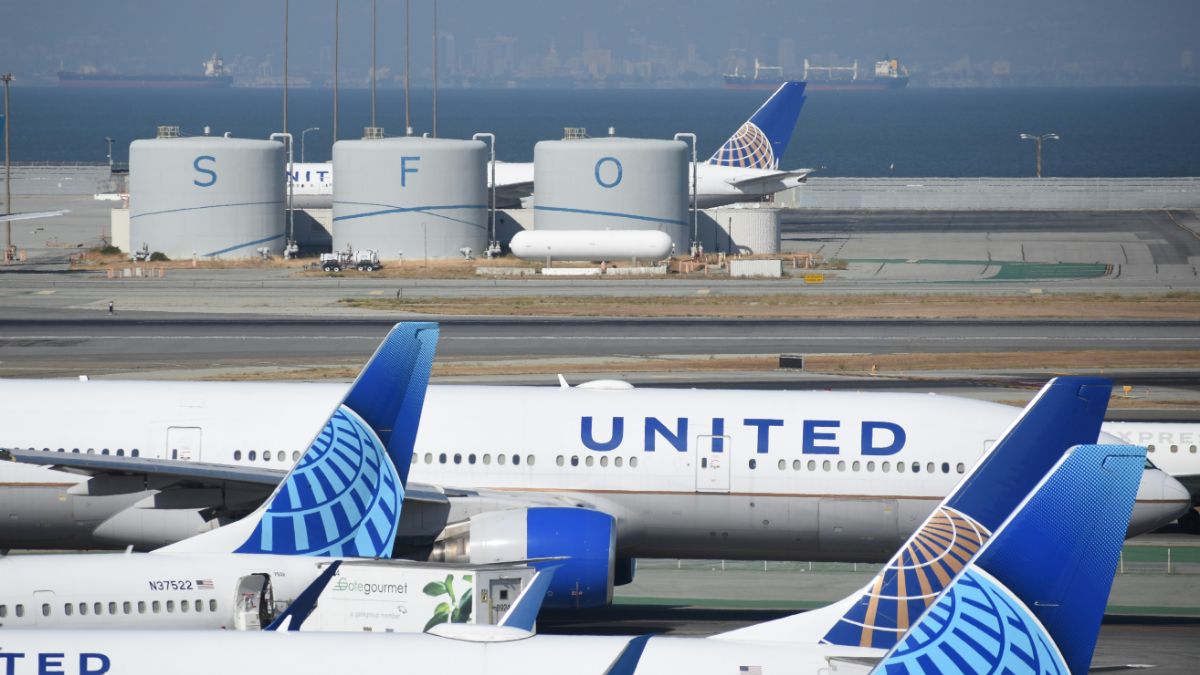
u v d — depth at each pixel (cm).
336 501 14875
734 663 10700
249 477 17288
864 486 19150
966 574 9306
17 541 19138
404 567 14400
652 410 19500
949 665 9181
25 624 13088
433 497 18062
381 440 15300
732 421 19400
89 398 19288
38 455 16112
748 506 19200
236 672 10462
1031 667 9212
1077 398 12400
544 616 19762
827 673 10694
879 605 11850
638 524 19325
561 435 19288
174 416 19062
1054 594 9256
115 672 10419
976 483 12331
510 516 17838
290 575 14100
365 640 10781
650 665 10625
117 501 18725
